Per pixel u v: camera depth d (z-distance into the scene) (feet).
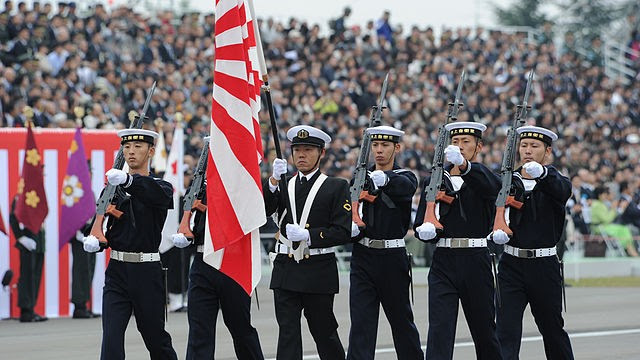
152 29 279.28
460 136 114.11
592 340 155.43
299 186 112.57
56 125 226.58
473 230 112.16
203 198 113.70
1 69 242.78
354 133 281.13
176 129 190.49
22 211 175.94
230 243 108.27
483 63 333.62
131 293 109.29
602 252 279.08
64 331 164.86
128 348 147.23
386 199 115.34
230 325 111.34
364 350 114.52
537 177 110.42
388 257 115.24
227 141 110.01
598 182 300.40
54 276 182.50
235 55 111.04
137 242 109.50
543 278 113.60
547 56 351.67
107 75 254.68
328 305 110.93
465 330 167.43
